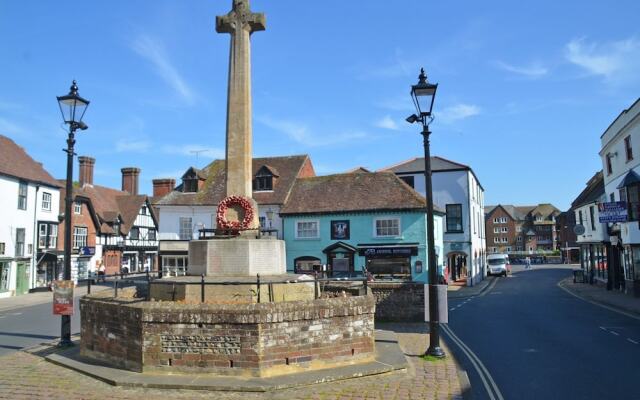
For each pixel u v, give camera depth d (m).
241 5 12.88
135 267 51.38
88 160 50.25
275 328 9.10
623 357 11.85
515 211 118.31
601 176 40.59
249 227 12.39
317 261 32.56
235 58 12.78
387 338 12.90
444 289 11.48
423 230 30.95
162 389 8.58
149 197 53.97
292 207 33.72
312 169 41.28
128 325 9.67
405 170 40.38
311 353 9.45
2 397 8.26
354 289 14.28
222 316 8.99
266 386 8.39
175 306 9.27
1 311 24.22
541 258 97.00
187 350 9.10
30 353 11.97
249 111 12.82
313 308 9.51
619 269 31.05
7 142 36.47
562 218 91.50
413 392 8.51
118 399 8.09
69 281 12.70
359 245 31.86
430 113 11.61
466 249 38.56
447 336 15.14
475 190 43.22
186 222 35.75
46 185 37.53
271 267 12.05
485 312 21.58
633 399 8.44
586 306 23.56
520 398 8.55
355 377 9.31
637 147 25.78
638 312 20.42
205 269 11.85
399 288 17.83
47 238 37.53
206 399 8.08
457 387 8.85
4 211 32.84
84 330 11.09
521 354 12.27
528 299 27.56
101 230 45.81
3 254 32.59
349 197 33.16
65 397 8.23
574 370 10.55
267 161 38.81
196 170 36.72
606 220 24.84
